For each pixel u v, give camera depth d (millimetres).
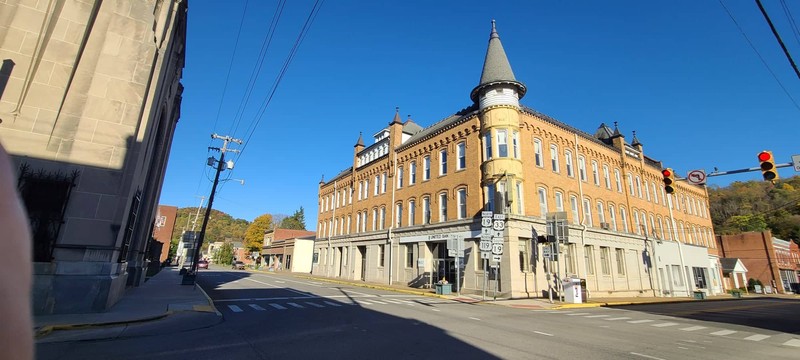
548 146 27156
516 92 25578
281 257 63438
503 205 23219
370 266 34938
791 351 9453
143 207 18984
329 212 46781
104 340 8523
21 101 11203
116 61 12773
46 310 10562
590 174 30094
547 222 21406
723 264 49812
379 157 36969
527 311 16188
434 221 28172
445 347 8344
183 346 8086
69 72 11945
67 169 11508
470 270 24344
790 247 55188
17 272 800
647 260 32750
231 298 16828
